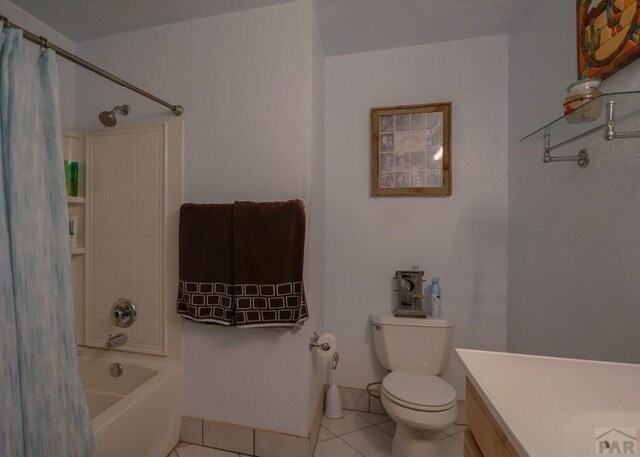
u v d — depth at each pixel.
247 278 1.31
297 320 1.28
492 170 1.65
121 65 1.61
